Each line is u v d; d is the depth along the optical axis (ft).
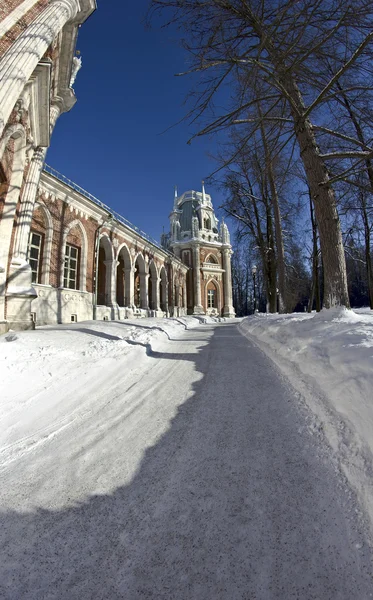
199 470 7.68
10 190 25.61
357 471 6.86
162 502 6.59
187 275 131.64
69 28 29.50
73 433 10.02
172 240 137.90
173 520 6.07
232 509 6.26
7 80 18.76
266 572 4.89
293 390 12.53
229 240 143.84
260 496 6.61
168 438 9.41
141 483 7.28
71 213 47.24
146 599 4.57
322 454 7.88
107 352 19.74
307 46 17.75
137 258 77.82
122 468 7.94
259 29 16.80
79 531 5.91
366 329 12.16
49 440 9.61
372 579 4.66
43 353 17.74
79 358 18.12
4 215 25.22
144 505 6.54
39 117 27.32
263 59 18.43
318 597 4.45
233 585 4.71
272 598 4.48
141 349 21.07
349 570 4.83
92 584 4.86
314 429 9.12
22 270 27.78
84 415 11.41
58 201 44.16
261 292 185.98
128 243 69.87
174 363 18.97
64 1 25.27
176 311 109.40
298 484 6.91
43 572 5.10
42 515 6.35
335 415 9.11
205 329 46.19
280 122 21.52
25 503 6.73
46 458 8.57
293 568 4.92
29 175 29.43
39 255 40.98
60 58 31.58
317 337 14.46
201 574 4.92
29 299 28.09
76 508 6.53
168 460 8.20
